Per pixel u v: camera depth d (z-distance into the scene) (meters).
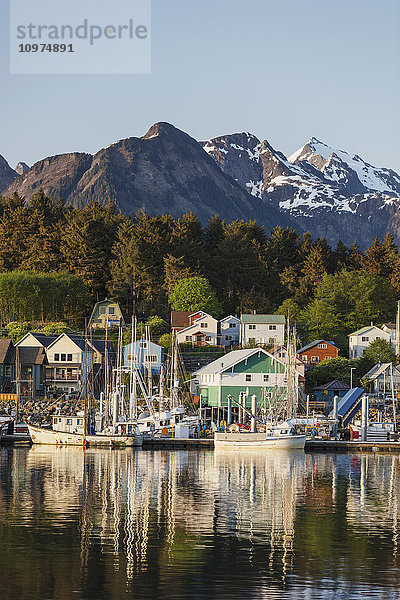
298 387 197.75
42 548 67.94
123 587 57.72
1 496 93.81
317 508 89.94
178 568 62.50
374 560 65.62
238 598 55.75
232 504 91.69
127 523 78.81
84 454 144.00
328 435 171.62
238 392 198.50
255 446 156.75
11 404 199.62
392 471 126.88
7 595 55.75
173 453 150.00
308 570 62.50
